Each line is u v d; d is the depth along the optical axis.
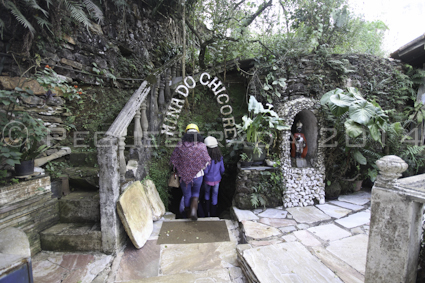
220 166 3.24
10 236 1.54
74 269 1.89
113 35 3.48
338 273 1.67
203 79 3.98
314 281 1.57
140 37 4.05
